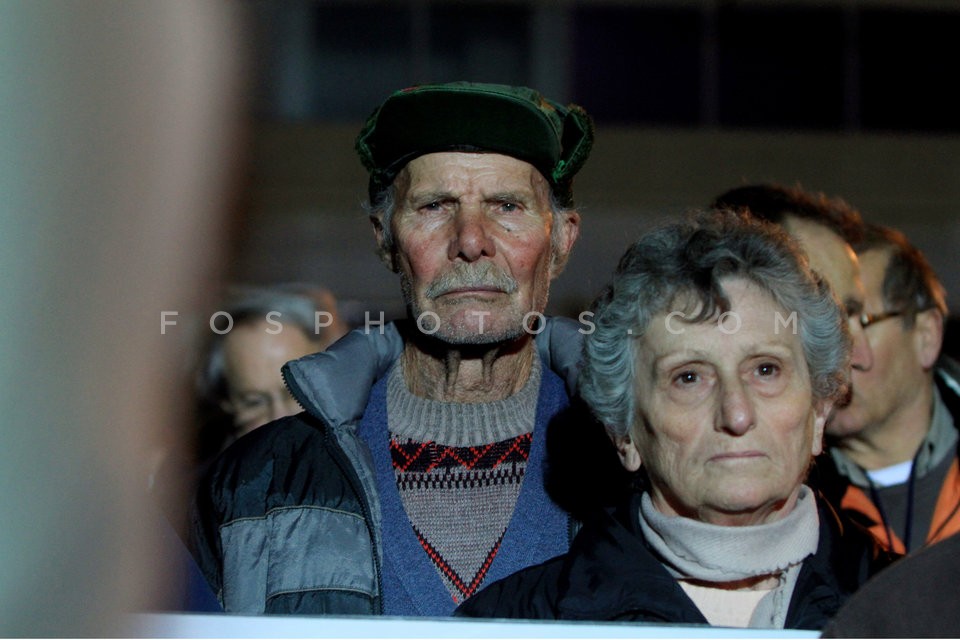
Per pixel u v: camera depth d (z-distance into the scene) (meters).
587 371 2.95
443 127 3.36
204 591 2.33
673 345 2.72
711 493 2.65
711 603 2.77
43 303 0.59
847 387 2.94
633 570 2.70
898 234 4.97
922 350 4.80
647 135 23.12
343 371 3.43
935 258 23.30
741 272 2.74
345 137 22.58
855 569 2.75
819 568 2.72
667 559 2.75
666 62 23.25
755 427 2.67
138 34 0.58
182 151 0.58
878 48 23.44
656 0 23.16
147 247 0.58
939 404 4.90
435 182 3.40
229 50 0.60
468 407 3.54
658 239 2.88
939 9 23.36
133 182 0.58
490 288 3.34
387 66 22.86
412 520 3.39
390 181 3.58
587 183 23.16
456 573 3.33
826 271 4.51
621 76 23.25
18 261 0.58
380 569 3.25
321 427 3.50
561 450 3.50
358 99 22.88
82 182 0.58
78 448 0.61
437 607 3.26
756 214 4.64
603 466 3.46
